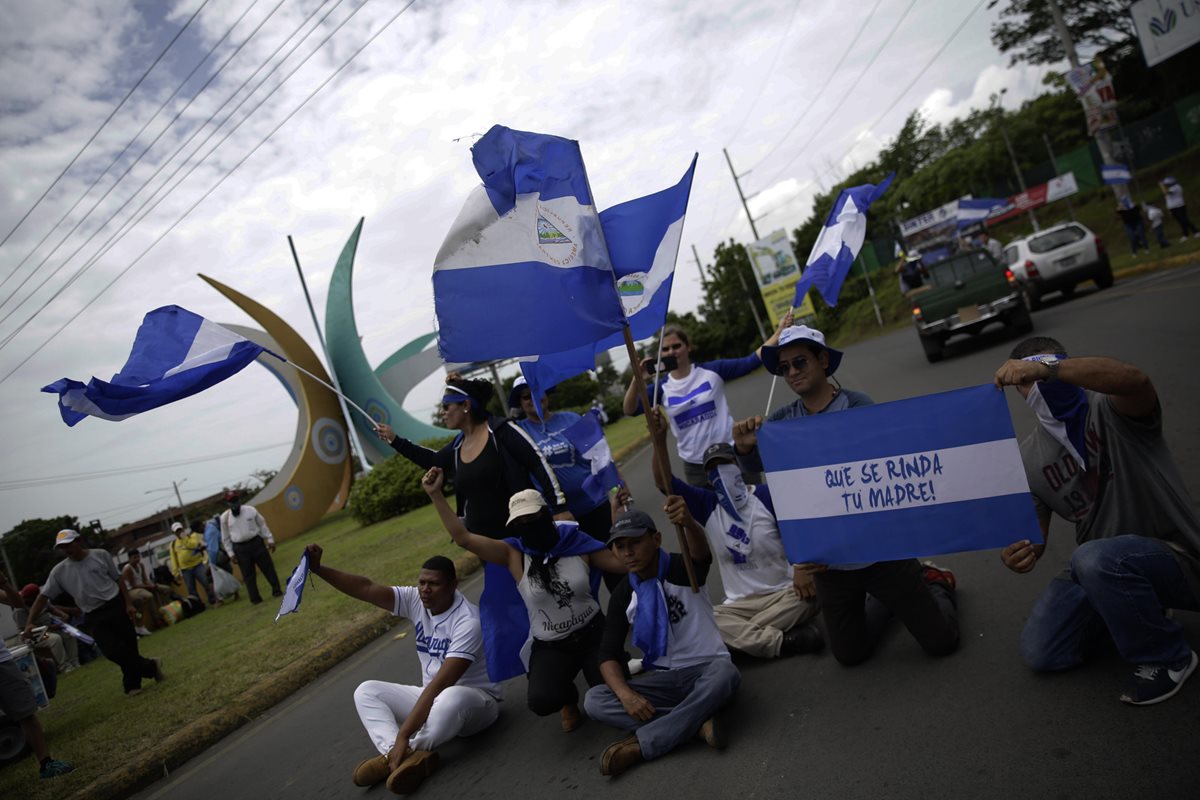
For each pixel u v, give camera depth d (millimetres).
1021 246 18094
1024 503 3426
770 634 4484
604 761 3686
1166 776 2615
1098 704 3145
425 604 4613
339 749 5242
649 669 4039
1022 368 3107
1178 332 9703
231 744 6133
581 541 4387
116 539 62062
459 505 5191
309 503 29156
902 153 54344
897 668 3986
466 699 4484
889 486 3658
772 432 3904
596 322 4043
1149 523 3152
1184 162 29109
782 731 3672
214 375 4547
